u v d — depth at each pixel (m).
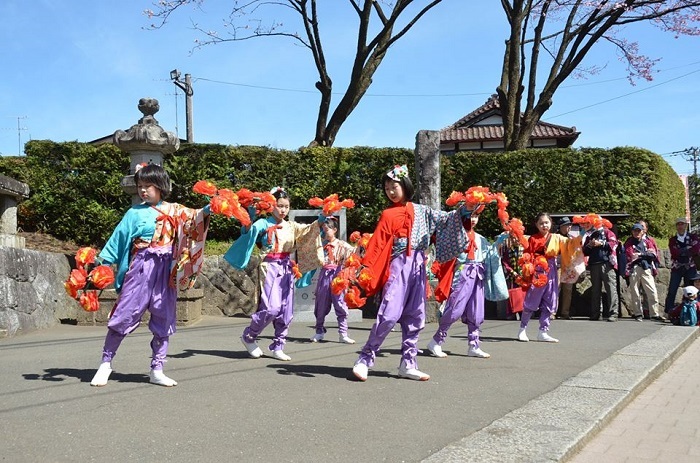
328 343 7.95
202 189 4.78
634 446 3.75
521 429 3.61
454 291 6.39
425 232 5.17
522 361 6.21
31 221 13.11
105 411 3.88
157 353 4.77
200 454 3.09
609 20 15.13
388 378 5.17
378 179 13.93
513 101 16.30
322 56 16.56
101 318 10.11
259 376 5.14
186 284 4.82
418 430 3.59
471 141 25.42
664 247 13.52
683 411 4.65
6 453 3.06
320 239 7.10
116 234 4.75
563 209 13.91
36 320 9.52
